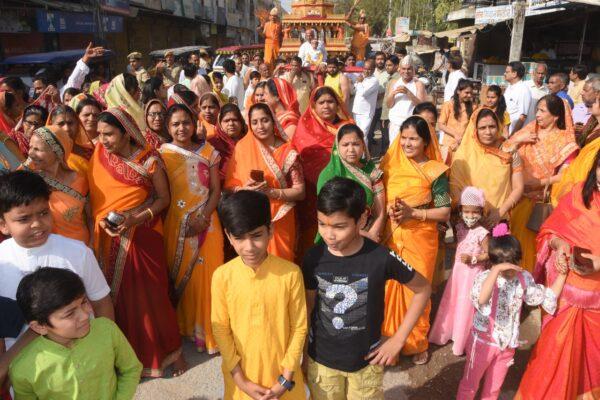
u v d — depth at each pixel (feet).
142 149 9.93
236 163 11.33
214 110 14.42
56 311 5.46
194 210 10.78
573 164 9.73
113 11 45.83
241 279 6.90
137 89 16.14
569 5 33.81
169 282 11.44
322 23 42.65
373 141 32.60
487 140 11.31
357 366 7.09
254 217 6.33
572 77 23.68
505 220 11.70
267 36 40.65
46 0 35.76
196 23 85.10
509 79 20.24
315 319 7.23
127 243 9.82
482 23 45.42
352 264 6.86
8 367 6.18
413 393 9.89
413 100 22.68
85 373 6.15
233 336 7.27
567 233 8.12
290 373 6.91
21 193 6.31
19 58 31.76
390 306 10.44
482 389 9.75
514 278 8.46
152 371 10.24
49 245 7.06
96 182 9.70
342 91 25.93
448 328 11.19
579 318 8.11
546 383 8.38
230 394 7.50
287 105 15.57
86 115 12.73
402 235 10.21
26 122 13.38
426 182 10.18
